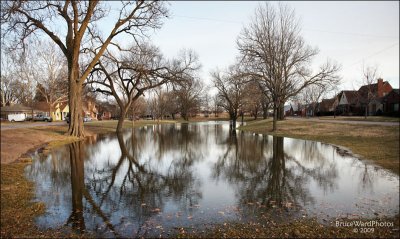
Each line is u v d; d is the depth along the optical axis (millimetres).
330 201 8336
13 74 60094
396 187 9750
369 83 44469
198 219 6926
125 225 6559
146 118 97938
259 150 19906
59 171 12711
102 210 7625
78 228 6383
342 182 10648
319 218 6918
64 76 47469
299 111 100875
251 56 31875
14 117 61375
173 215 7223
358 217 6953
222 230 6215
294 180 11180
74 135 26547
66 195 9070
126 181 11125
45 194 9055
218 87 59031
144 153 18938
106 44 26047
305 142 23766
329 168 13289
